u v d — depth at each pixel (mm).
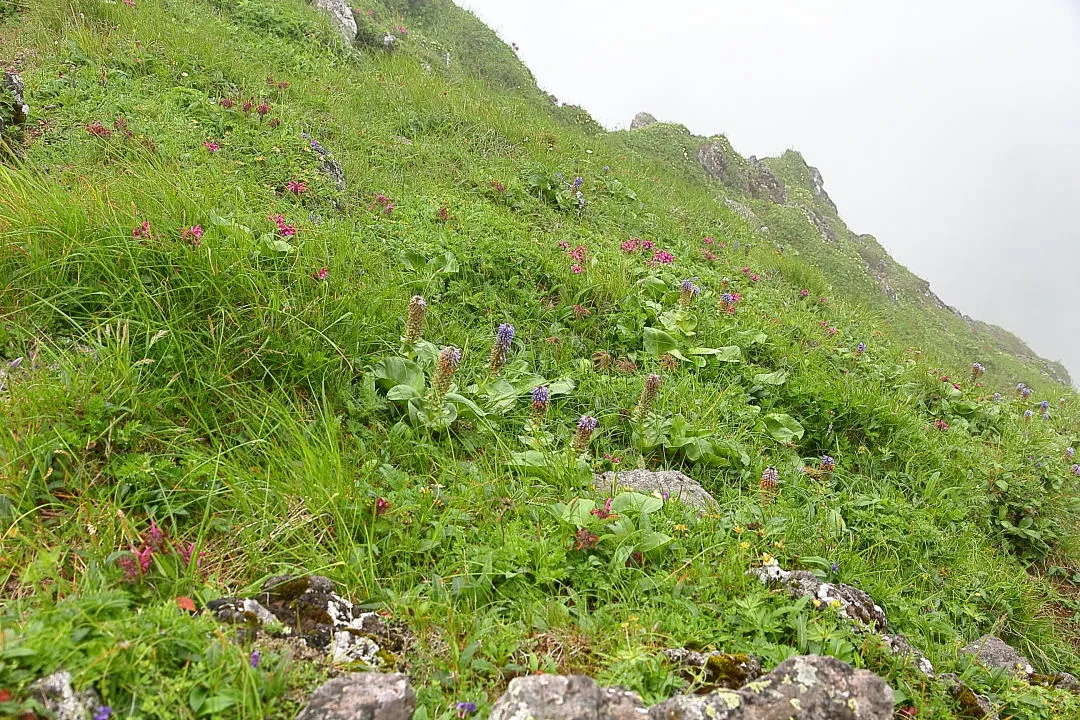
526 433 4766
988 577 5211
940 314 35219
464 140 11391
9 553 2865
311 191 7191
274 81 9922
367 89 11789
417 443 4289
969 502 6285
